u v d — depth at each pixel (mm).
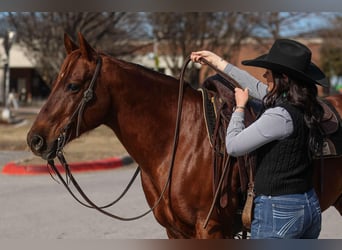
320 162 4012
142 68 4043
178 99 4008
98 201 8773
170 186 3824
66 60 3863
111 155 13883
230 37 22047
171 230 4016
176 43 22312
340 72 38719
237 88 3510
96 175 11516
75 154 13914
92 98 3783
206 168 3768
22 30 20234
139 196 9164
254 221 3363
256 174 3330
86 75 3770
